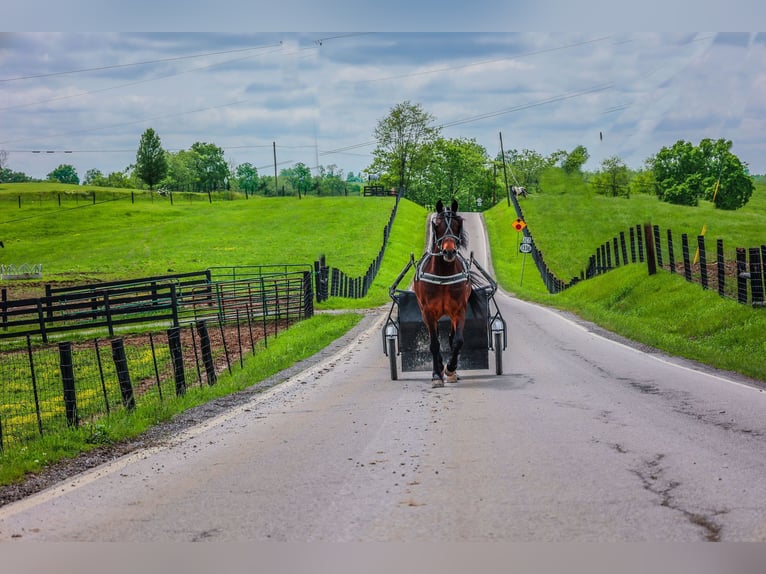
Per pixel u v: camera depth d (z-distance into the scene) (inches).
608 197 4143.7
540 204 4109.3
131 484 299.6
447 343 548.1
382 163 6220.5
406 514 239.5
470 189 6776.6
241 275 2150.6
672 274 1245.7
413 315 545.6
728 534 215.3
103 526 246.1
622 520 228.4
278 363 705.6
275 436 376.8
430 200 6776.6
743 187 3937.0
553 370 599.5
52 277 2206.0
